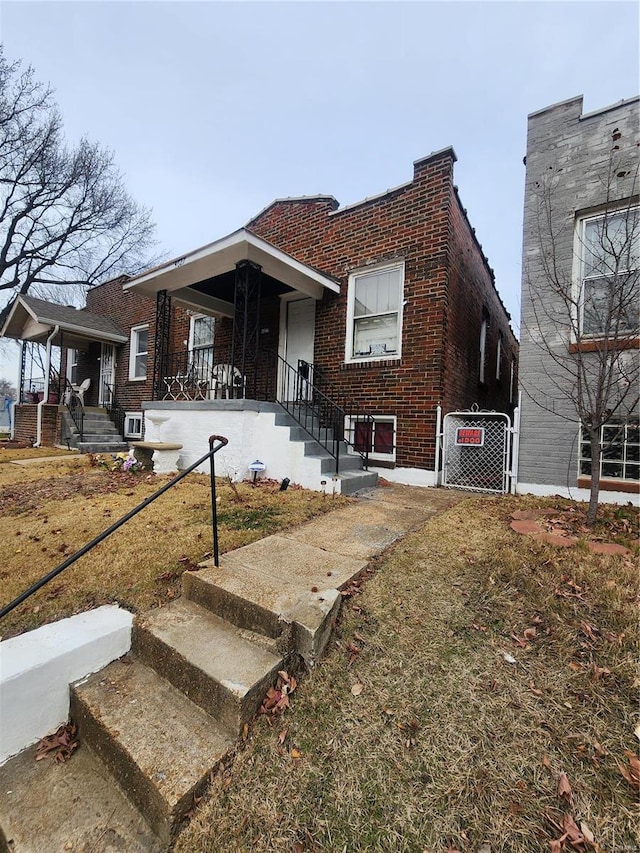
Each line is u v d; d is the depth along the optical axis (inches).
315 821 55.0
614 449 190.4
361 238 277.6
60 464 296.8
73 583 109.3
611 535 135.7
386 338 269.9
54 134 656.4
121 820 61.0
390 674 76.8
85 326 446.0
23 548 132.6
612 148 192.5
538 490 208.2
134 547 129.3
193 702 76.7
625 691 69.2
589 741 61.4
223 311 339.9
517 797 54.8
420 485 242.2
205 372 365.7
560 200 204.2
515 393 586.6
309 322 312.0
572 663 75.5
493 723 65.6
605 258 191.2
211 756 65.1
